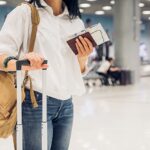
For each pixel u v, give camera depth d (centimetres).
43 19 189
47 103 187
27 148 184
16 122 177
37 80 183
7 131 176
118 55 1580
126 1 1534
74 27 204
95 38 194
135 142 529
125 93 1204
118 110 825
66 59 198
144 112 794
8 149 485
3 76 174
